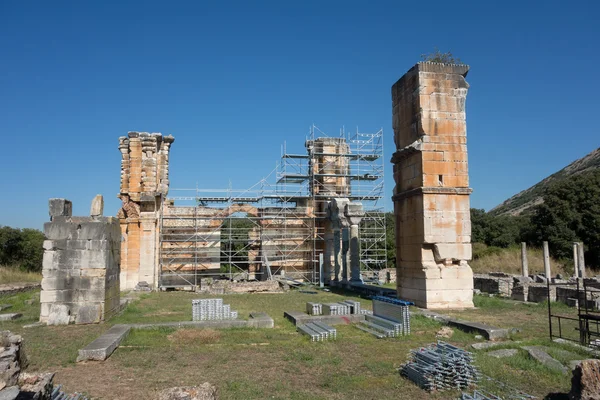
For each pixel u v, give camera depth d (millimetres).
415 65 20938
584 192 45344
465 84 20906
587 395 7215
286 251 42406
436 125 20516
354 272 31812
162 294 29141
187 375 9758
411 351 10883
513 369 10047
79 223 16891
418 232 20359
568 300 19984
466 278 20062
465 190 20328
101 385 9086
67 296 16562
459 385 8875
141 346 12336
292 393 8633
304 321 15539
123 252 33781
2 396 5234
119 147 35250
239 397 8359
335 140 43500
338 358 11141
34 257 46469
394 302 14500
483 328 13383
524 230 52062
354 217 32219
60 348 12156
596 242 42438
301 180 43438
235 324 15062
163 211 37531
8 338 7750
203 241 39500
